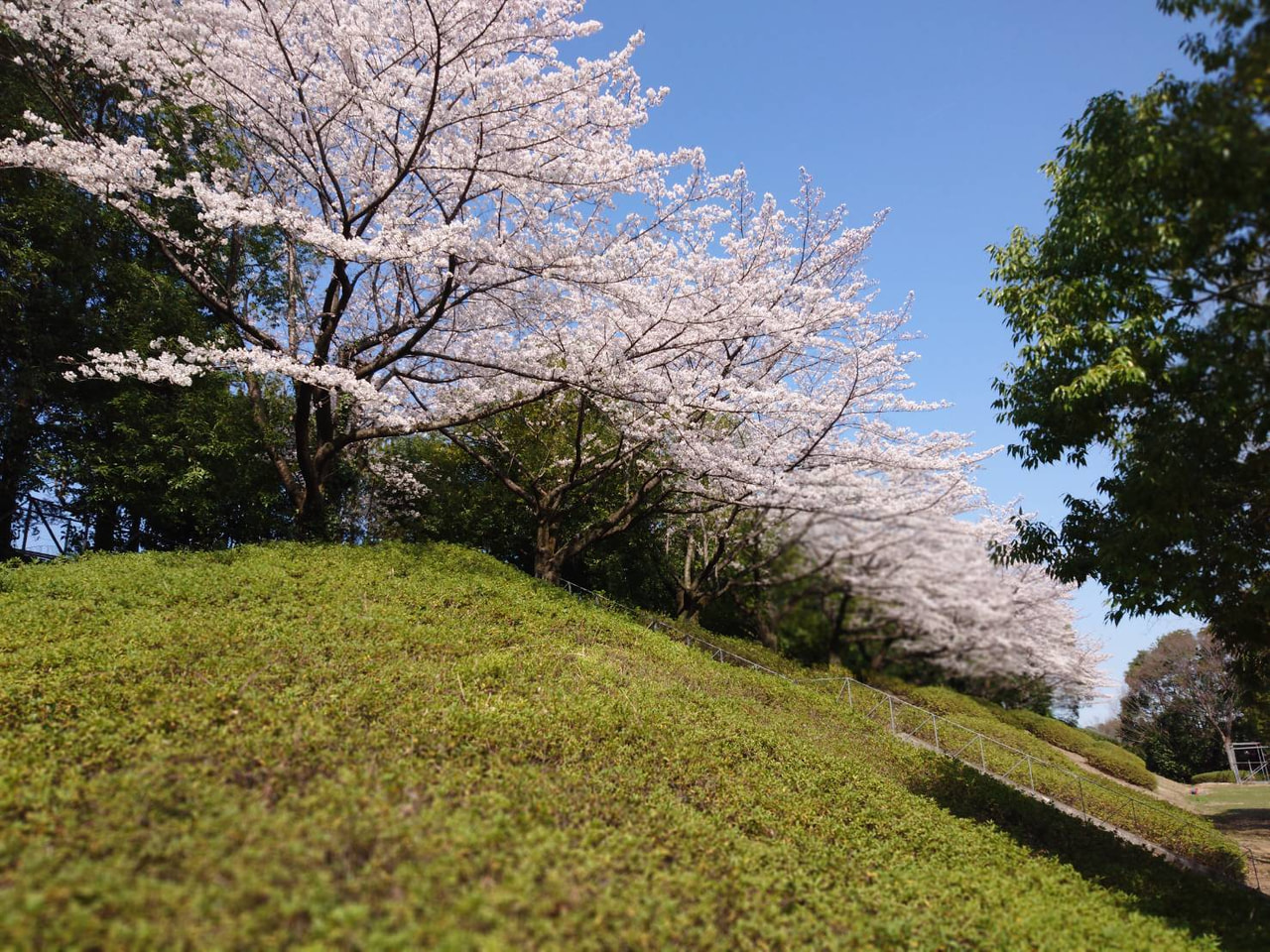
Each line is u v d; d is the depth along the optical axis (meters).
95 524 17.02
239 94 12.21
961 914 6.37
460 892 4.52
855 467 17.12
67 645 8.63
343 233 12.82
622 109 11.98
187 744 6.31
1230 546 7.81
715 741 9.32
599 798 6.75
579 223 14.39
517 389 16.06
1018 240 9.09
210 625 9.79
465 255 12.45
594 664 11.23
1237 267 6.91
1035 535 9.20
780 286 16.62
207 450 15.21
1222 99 6.25
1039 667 29.72
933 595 26.59
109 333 15.44
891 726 16.47
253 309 17.50
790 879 6.16
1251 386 7.02
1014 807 11.01
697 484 17.20
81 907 3.96
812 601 27.73
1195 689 36.72
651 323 13.95
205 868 4.41
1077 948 6.10
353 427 16.25
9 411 14.81
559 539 19.75
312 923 4.08
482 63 12.12
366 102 11.36
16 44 13.62
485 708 8.21
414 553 15.32
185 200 15.73
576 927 4.52
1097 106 7.66
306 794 5.66
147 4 11.99
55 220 14.78
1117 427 8.38
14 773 5.48
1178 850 13.49
